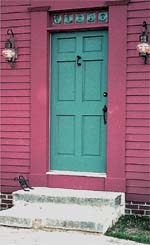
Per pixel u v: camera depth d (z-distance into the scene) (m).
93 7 5.44
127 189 5.29
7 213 4.84
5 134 5.86
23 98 5.77
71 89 5.70
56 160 5.76
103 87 5.54
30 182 5.71
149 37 5.17
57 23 5.70
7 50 5.68
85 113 5.63
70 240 4.21
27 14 5.73
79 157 5.67
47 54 5.70
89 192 5.30
